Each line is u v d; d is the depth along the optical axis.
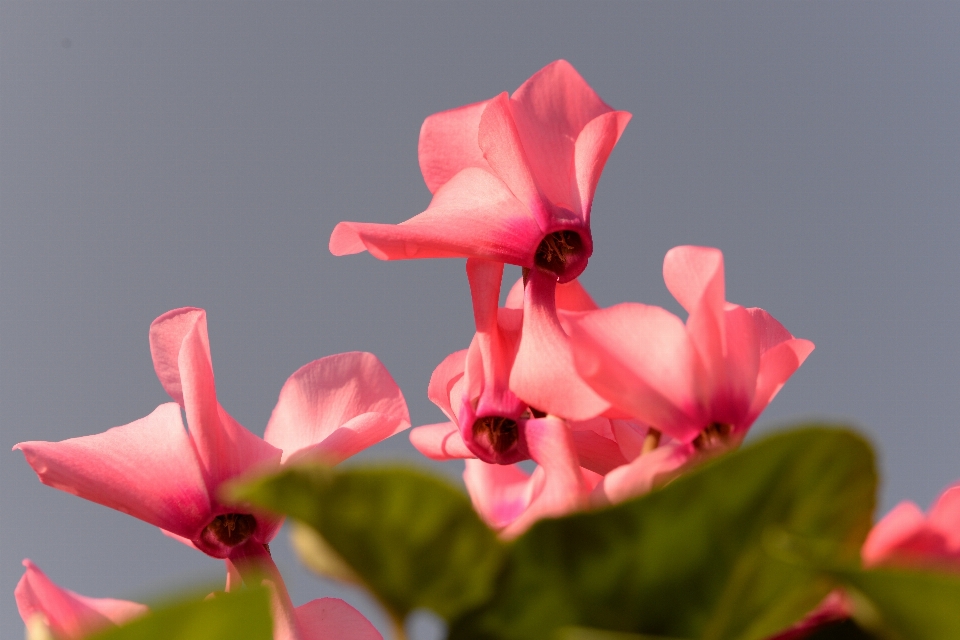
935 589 0.39
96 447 0.48
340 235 0.47
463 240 0.48
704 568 0.41
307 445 0.51
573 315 0.45
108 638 0.36
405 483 0.40
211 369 0.49
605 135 0.49
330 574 0.41
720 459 0.41
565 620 0.41
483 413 0.48
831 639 0.41
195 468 0.48
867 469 0.41
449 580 0.41
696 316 0.45
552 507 0.46
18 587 0.45
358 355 0.52
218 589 0.39
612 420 0.48
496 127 0.48
